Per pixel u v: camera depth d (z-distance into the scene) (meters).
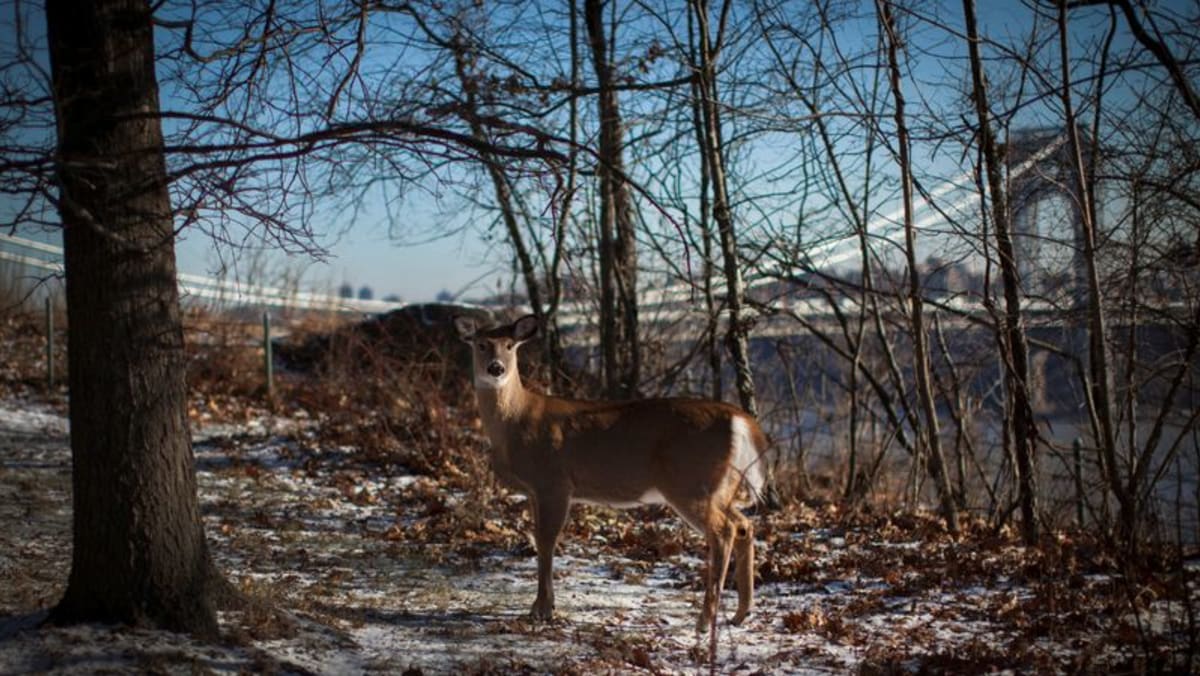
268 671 4.79
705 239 11.07
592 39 11.37
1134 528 7.12
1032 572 7.31
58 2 4.80
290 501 9.91
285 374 16.17
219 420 13.70
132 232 4.93
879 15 8.37
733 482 6.43
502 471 6.71
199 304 17.75
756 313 10.98
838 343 12.99
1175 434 9.73
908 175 8.59
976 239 8.45
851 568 7.75
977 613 6.49
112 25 4.85
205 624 5.12
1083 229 7.84
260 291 18.23
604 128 11.10
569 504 6.64
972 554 8.12
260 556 7.73
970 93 8.72
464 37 8.92
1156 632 5.77
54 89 4.00
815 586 7.34
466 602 6.75
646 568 7.91
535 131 5.10
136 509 4.96
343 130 4.66
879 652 5.66
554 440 6.58
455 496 10.38
